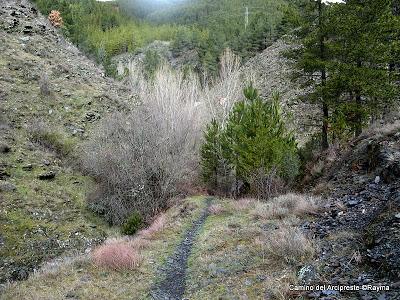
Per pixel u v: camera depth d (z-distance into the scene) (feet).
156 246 46.29
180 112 103.55
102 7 496.23
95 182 85.46
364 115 60.54
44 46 131.03
